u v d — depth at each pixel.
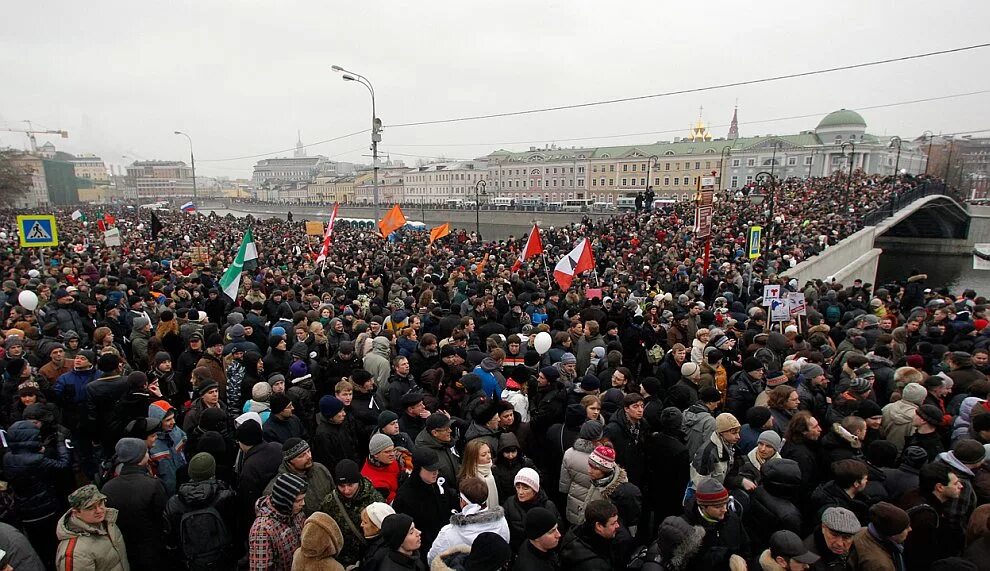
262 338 10.03
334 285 15.86
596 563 3.68
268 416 6.12
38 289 12.30
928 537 4.14
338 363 7.69
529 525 3.58
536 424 6.52
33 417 5.53
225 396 7.34
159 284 14.65
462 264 20.83
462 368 7.26
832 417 6.20
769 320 12.05
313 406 6.80
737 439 5.10
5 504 4.95
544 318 11.51
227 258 23.20
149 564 4.35
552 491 5.99
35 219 15.05
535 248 17.12
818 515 4.43
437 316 10.69
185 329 9.54
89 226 47.56
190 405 6.97
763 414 5.63
